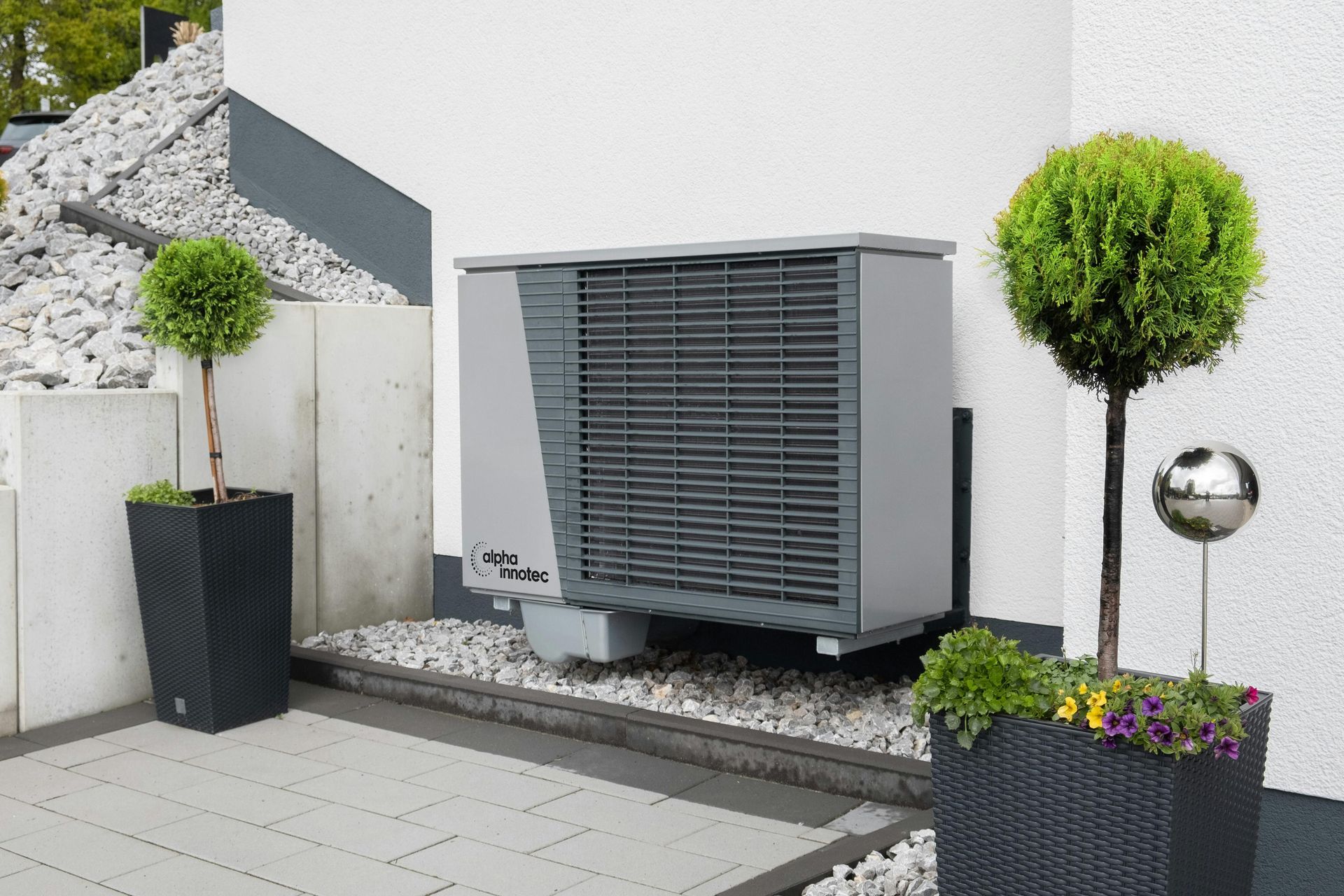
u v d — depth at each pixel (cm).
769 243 462
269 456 610
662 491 504
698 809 430
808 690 530
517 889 369
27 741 512
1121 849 284
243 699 528
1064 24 479
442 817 427
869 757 439
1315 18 346
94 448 539
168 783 462
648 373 504
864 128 535
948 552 486
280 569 537
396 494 675
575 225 639
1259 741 306
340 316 641
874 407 452
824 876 365
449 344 685
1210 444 311
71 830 419
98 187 823
